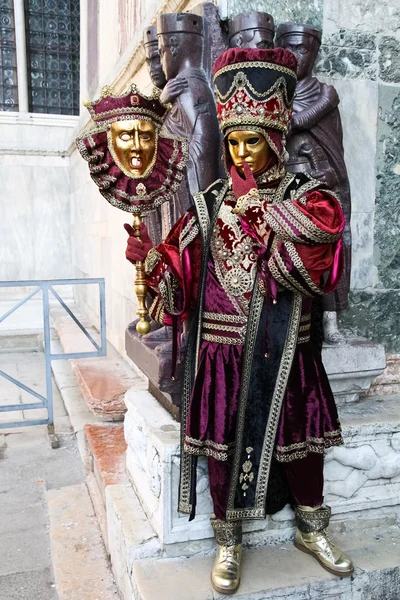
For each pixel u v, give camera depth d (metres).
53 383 4.95
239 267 1.63
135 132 1.61
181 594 1.70
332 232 1.42
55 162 7.84
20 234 7.79
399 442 2.10
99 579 2.21
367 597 1.85
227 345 1.66
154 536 1.92
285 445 1.67
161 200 1.71
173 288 1.69
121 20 4.11
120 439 3.03
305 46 2.08
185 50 2.05
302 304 1.65
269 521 1.95
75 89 8.18
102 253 5.16
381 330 2.54
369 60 2.37
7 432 3.88
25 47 7.83
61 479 3.20
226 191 1.68
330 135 2.18
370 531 2.08
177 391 2.01
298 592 1.76
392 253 2.53
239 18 1.99
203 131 2.00
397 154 2.48
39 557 2.46
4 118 7.58
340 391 2.29
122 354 4.39
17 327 6.39
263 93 1.51
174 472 1.84
